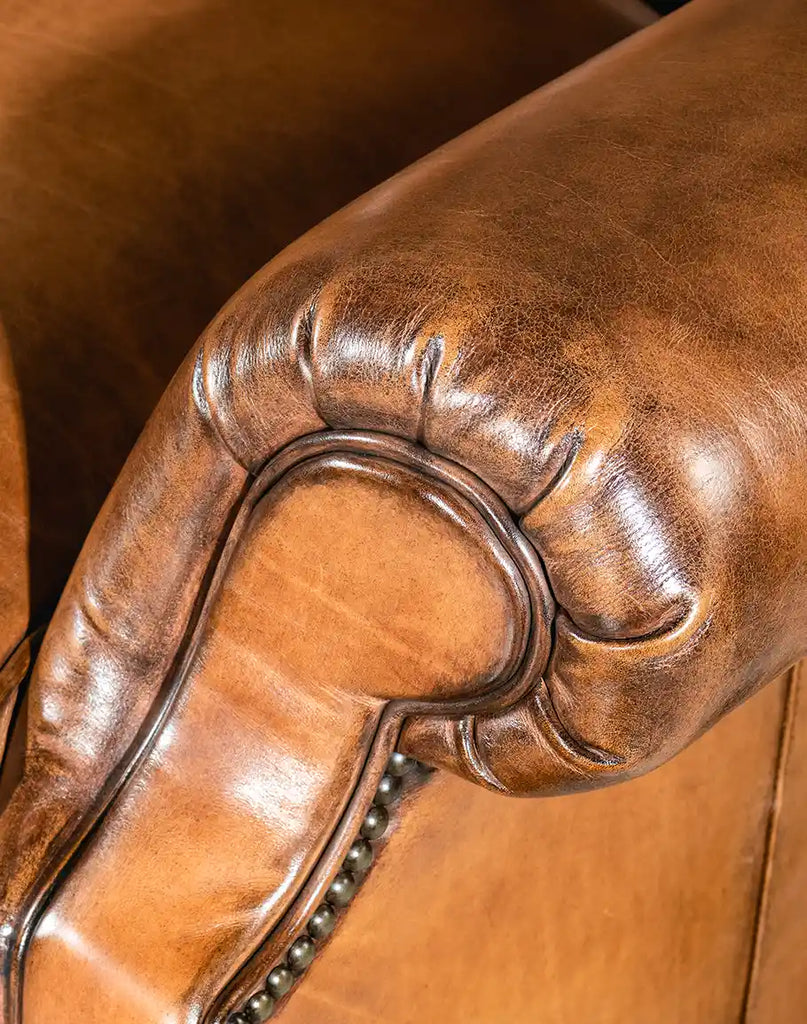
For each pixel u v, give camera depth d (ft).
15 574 2.84
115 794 2.67
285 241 3.23
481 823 2.89
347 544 2.51
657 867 3.33
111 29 3.42
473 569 2.46
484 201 2.47
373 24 3.56
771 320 2.42
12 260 3.06
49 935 2.70
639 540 2.36
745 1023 3.72
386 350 2.38
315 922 2.71
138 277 3.11
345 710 2.60
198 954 2.68
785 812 3.60
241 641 2.61
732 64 2.67
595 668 2.43
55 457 2.93
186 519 2.59
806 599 2.48
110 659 2.67
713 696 2.46
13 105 3.26
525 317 2.36
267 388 2.47
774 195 2.49
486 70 3.56
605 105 2.61
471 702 2.56
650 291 2.40
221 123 3.32
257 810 2.64
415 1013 2.93
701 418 2.36
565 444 2.35
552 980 3.17
